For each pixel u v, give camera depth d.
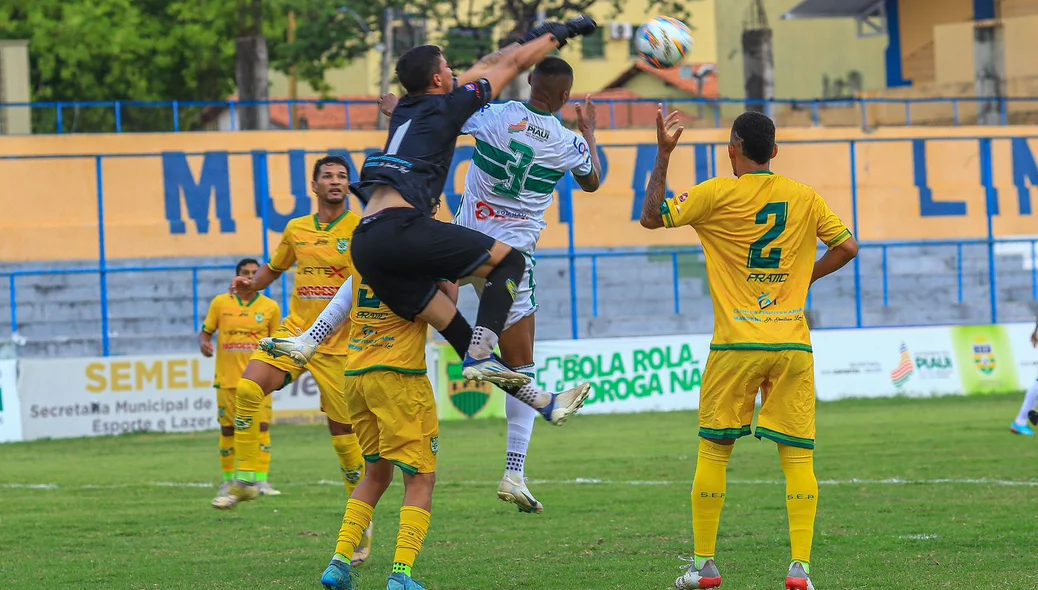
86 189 42.38
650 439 25.25
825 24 56.50
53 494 18.16
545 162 10.99
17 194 41.97
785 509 15.04
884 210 46.25
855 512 14.52
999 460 19.80
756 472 19.05
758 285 9.71
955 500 15.39
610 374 32.41
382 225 9.39
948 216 46.59
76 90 59.28
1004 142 48.25
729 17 57.34
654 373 32.84
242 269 19.91
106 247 41.28
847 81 56.97
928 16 54.12
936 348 34.47
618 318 38.97
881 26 55.81
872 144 47.00
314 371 12.88
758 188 9.70
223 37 58.91
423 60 9.66
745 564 11.43
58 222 41.94
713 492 9.84
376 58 66.94
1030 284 45.34
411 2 52.06
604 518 14.69
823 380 33.47
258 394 13.12
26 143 42.41
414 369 9.73
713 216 9.74
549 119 11.07
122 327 39.28
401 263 9.38
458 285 10.83
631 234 43.91
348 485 13.09
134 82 59.00
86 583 11.15
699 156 45.16
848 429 25.42
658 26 10.91
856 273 36.38
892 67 55.34
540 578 10.93
